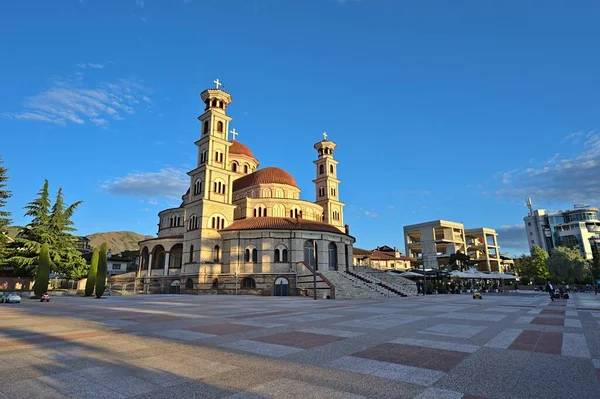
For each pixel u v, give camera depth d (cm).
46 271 5119
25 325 1833
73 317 2223
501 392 759
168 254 6538
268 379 846
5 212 6084
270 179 7169
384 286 5381
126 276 7312
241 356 1087
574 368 949
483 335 1463
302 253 5900
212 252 5994
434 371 918
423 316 2170
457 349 1185
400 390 768
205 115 6706
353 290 4856
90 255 8800
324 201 8269
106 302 3853
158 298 4572
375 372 907
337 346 1234
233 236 5994
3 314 2480
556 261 9100
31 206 6725
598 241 13300
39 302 4041
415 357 1070
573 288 7406
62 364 996
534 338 1398
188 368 948
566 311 2536
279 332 1548
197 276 5834
